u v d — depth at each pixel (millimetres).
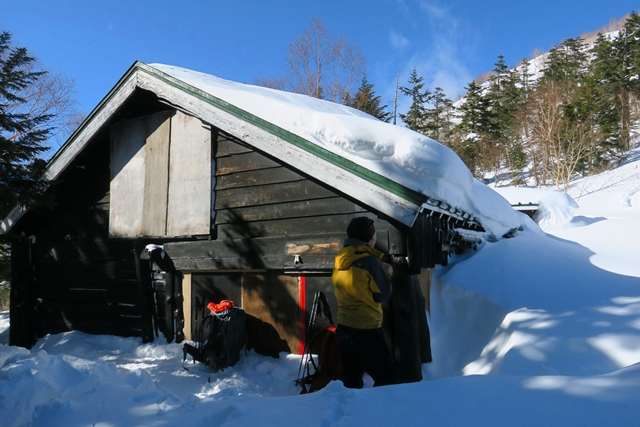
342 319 3416
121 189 6711
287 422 1974
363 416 1947
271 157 5445
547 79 41688
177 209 6133
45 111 22078
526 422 1788
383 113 32875
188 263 6043
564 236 8352
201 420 2152
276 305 5512
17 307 7668
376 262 3332
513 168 33688
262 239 5520
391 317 4488
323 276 5188
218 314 5254
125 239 6695
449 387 2211
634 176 25203
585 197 23391
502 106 42594
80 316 7285
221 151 5891
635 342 3291
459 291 4898
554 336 3602
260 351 5562
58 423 2336
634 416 1744
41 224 7770
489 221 5980
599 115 31984
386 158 4293
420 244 4449
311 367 4961
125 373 3389
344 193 4594
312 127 4645
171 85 5875
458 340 4609
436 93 46250
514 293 4469
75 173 7402
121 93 6379
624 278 4789
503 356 3746
